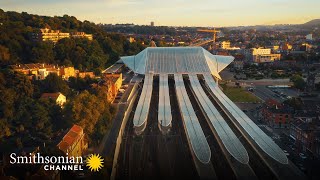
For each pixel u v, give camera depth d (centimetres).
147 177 17250
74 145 19800
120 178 17162
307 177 17200
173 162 19075
